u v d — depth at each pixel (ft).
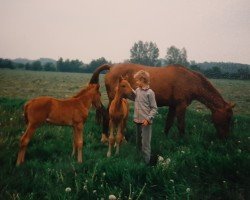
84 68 358.64
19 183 13.37
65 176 14.26
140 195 12.78
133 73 24.86
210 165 15.11
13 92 69.72
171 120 24.58
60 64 359.87
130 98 18.07
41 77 161.99
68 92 75.36
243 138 22.71
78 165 15.66
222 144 20.34
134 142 21.77
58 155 18.03
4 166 15.03
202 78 24.31
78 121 17.26
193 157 16.25
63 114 16.84
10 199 11.89
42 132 21.57
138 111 17.16
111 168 14.42
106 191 12.86
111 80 25.50
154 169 14.52
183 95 23.99
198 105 58.23
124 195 12.75
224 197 13.19
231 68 353.10
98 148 20.40
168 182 13.69
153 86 24.43
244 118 33.22
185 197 12.71
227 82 176.96
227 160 15.26
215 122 23.29
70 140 20.63
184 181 13.96
